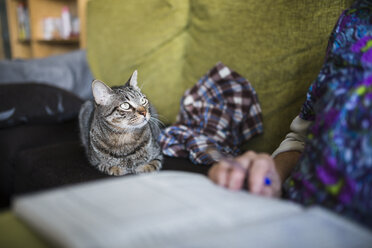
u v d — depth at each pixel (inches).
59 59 84.6
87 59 82.3
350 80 21.4
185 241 14.1
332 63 25.0
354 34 25.3
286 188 23.8
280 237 14.7
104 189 18.9
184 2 60.7
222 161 23.2
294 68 41.3
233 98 47.3
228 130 46.8
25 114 59.3
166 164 45.5
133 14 69.1
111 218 15.2
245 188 23.3
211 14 53.7
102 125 47.3
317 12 39.0
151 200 17.4
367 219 17.4
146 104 54.6
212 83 50.5
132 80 55.5
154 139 50.9
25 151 52.2
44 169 44.3
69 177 40.6
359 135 18.4
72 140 61.4
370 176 17.5
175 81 62.5
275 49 43.6
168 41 63.1
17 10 136.9
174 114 62.4
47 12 124.5
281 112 43.2
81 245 13.0
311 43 39.5
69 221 14.9
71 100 66.5
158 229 14.7
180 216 15.9
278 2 43.6
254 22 46.6
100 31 76.2
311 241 14.6
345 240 14.9
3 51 152.9
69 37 116.5
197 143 45.0
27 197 17.8
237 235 14.6
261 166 21.6
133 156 46.1
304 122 30.1
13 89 61.7
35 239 15.1
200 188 20.2
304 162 22.6
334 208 18.8
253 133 45.4
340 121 19.6
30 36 129.8
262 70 45.3
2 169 52.6
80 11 102.7
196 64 57.4
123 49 69.9
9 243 14.6
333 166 19.1
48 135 60.6
